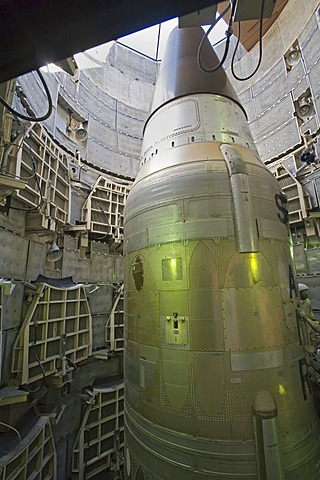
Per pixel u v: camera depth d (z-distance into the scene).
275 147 11.28
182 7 1.34
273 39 11.93
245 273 4.04
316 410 4.46
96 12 1.31
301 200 9.45
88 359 9.64
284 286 4.34
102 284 10.85
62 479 7.75
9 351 6.25
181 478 3.60
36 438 6.13
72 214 10.34
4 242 6.45
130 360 4.88
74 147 11.28
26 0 1.31
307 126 10.12
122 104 14.16
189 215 4.38
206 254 4.13
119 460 8.93
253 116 12.52
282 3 11.23
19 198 6.79
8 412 6.04
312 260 9.25
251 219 4.23
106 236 11.25
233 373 3.71
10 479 4.85
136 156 13.92
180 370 3.91
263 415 3.47
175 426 3.80
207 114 5.43
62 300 8.09
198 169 4.68
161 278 4.39
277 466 3.32
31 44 1.39
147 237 4.76
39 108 9.02
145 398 4.25
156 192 4.89
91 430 8.70
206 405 3.67
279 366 3.87
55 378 7.53
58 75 10.81
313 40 10.03
